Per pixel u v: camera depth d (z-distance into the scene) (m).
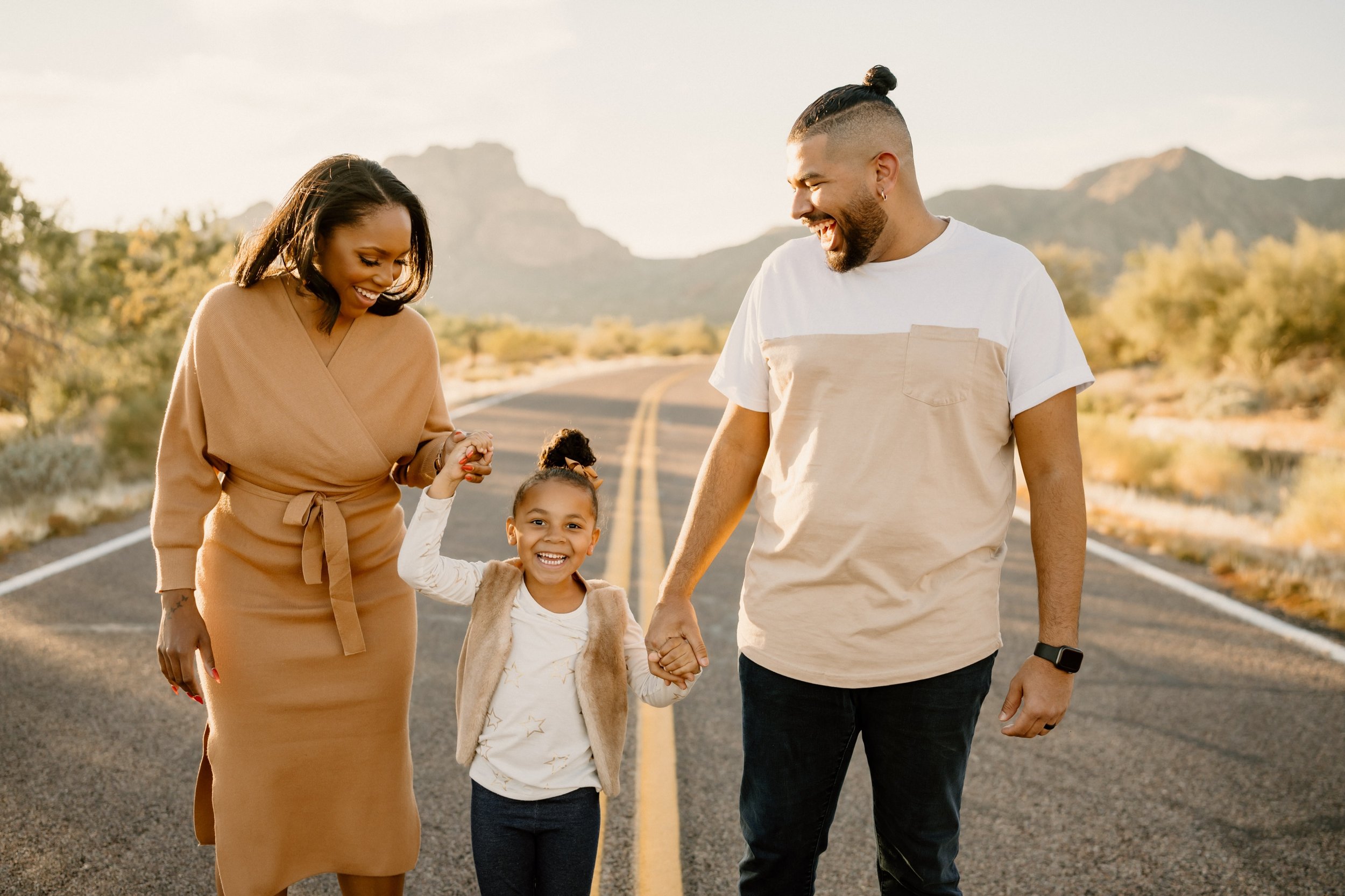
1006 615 5.89
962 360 2.06
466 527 7.62
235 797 2.29
